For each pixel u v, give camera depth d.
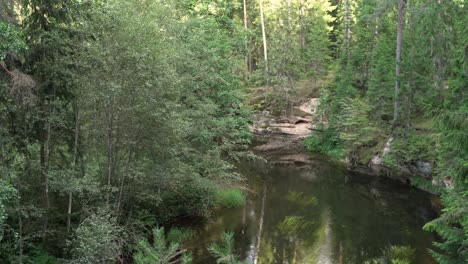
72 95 11.80
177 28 18.70
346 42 38.12
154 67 12.31
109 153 12.91
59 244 12.24
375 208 20.73
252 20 50.84
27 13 10.88
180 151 15.70
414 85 24.25
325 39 44.53
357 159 28.39
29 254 11.34
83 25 11.59
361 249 15.74
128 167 13.57
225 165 18.53
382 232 17.50
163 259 7.23
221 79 21.84
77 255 11.38
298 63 43.59
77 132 12.12
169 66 13.83
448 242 11.20
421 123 25.09
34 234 11.76
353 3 42.19
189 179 16.80
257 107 41.09
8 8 10.20
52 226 12.64
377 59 29.97
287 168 29.31
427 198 21.89
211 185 17.89
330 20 49.56
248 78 45.78
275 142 35.62
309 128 36.50
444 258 11.40
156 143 13.82
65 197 13.17
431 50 23.83
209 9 35.84
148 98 12.48
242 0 49.44
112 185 13.66
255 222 18.42
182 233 16.14
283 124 38.66
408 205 21.03
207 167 18.27
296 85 43.56
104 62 11.47
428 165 22.72
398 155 24.25
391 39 29.12
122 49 11.85
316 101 39.75
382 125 26.75
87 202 12.47
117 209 13.34
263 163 30.64
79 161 13.13
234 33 37.66
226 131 21.20
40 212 11.26
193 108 18.23
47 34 10.58
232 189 21.45
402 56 25.72
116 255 11.92
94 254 10.56
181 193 17.78
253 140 36.53
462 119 10.39
